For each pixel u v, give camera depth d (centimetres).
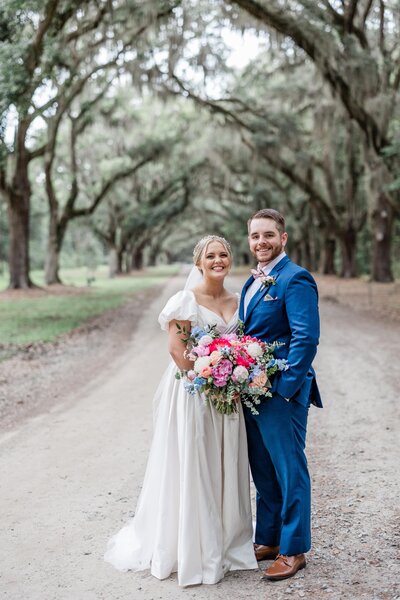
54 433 632
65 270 7006
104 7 1817
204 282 353
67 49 1823
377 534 382
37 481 494
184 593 319
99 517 420
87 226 4653
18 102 1385
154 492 354
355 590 315
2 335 1352
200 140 3734
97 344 1287
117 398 790
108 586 329
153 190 4641
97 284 3853
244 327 348
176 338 342
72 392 837
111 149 3653
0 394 810
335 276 4053
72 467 526
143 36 2006
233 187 4734
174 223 6169
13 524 412
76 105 2869
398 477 479
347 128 2647
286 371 322
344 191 3641
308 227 4634
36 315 1786
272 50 2345
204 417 337
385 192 2267
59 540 387
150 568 349
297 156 3016
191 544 329
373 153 2198
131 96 3159
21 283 2769
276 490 354
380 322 1590
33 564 356
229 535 343
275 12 1806
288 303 328
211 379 320
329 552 360
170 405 350
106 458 548
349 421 651
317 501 438
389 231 3156
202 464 334
